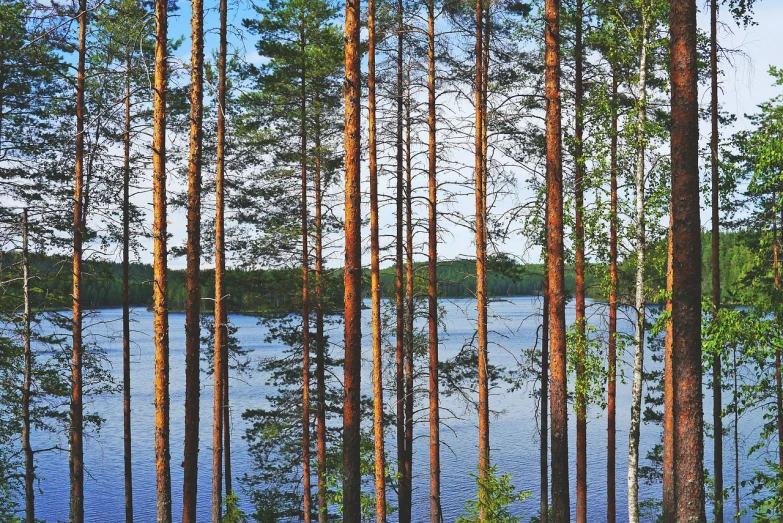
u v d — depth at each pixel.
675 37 8.75
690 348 8.77
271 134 21.09
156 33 12.27
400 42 17.95
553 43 12.58
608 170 14.58
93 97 17.86
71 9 13.41
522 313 119.25
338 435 22.83
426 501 27.95
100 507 27.88
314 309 21.50
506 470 32.41
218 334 17.25
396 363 19.72
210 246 20.56
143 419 44.88
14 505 20.16
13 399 19.66
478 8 16.94
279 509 22.89
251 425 41.00
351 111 12.73
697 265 8.77
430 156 17.77
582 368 14.76
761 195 20.39
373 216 15.89
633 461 15.73
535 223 15.88
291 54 20.20
